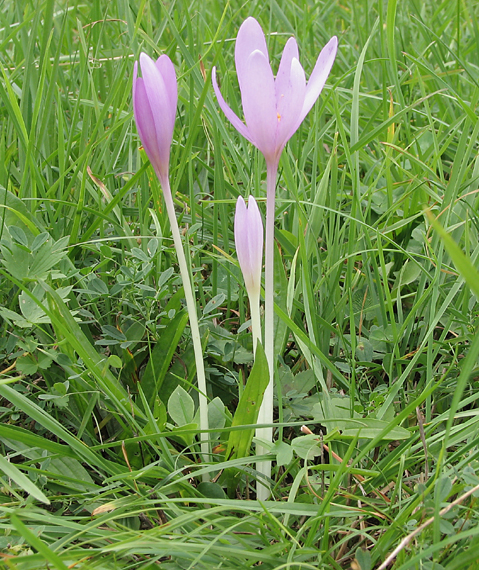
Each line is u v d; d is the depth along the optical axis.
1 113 0.69
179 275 0.57
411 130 0.74
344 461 0.43
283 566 0.41
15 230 0.51
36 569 0.42
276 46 0.96
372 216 0.67
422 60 0.79
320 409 0.50
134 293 0.54
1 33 0.84
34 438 0.45
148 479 0.48
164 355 0.52
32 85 0.64
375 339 0.54
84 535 0.45
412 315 0.54
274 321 0.53
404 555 0.43
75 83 0.78
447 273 0.58
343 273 0.61
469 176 0.63
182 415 0.49
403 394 0.51
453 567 0.41
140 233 0.61
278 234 0.58
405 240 0.62
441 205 0.57
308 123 0.79
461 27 1.04
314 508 0.44
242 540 0.43
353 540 0.46
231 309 0.59
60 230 0.59
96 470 0.48
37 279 0.48
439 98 0.78
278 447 0.46
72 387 0.50
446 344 0.54
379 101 0.82
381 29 0.65
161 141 0.45
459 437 0.47
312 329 0.51
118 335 0.52
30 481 0.45
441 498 0.42
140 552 0.43
